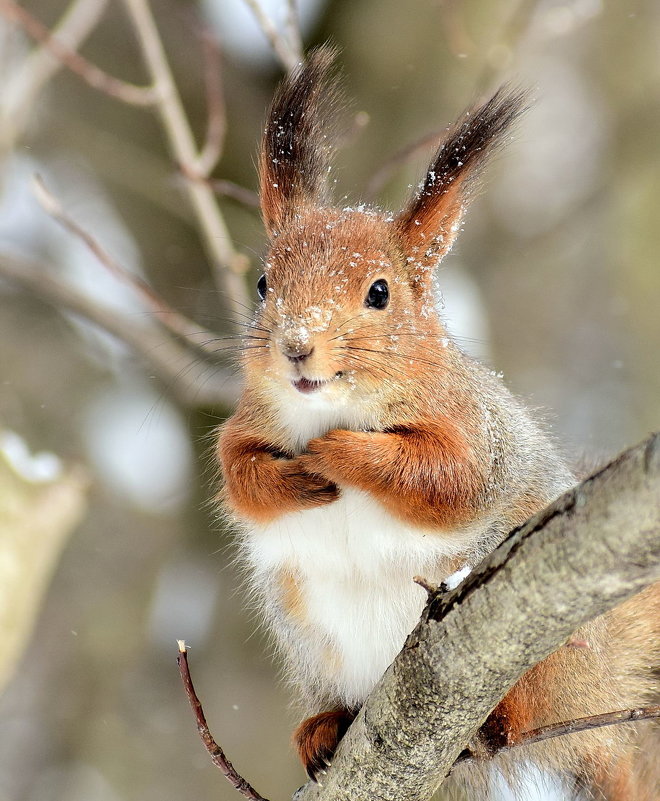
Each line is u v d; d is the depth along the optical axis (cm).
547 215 1722
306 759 710
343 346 675
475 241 1639
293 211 788
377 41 1341
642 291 1680
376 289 702
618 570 460
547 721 732
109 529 1458
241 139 1410
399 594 717
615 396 1655
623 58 1708
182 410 1469
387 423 704
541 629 496
